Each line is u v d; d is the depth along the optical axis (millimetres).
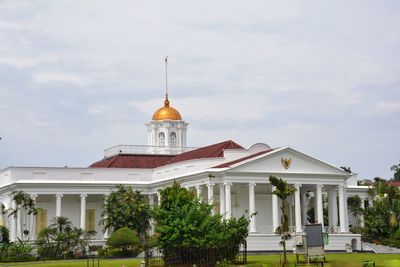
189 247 57531
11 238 94875
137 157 110125
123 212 86750
